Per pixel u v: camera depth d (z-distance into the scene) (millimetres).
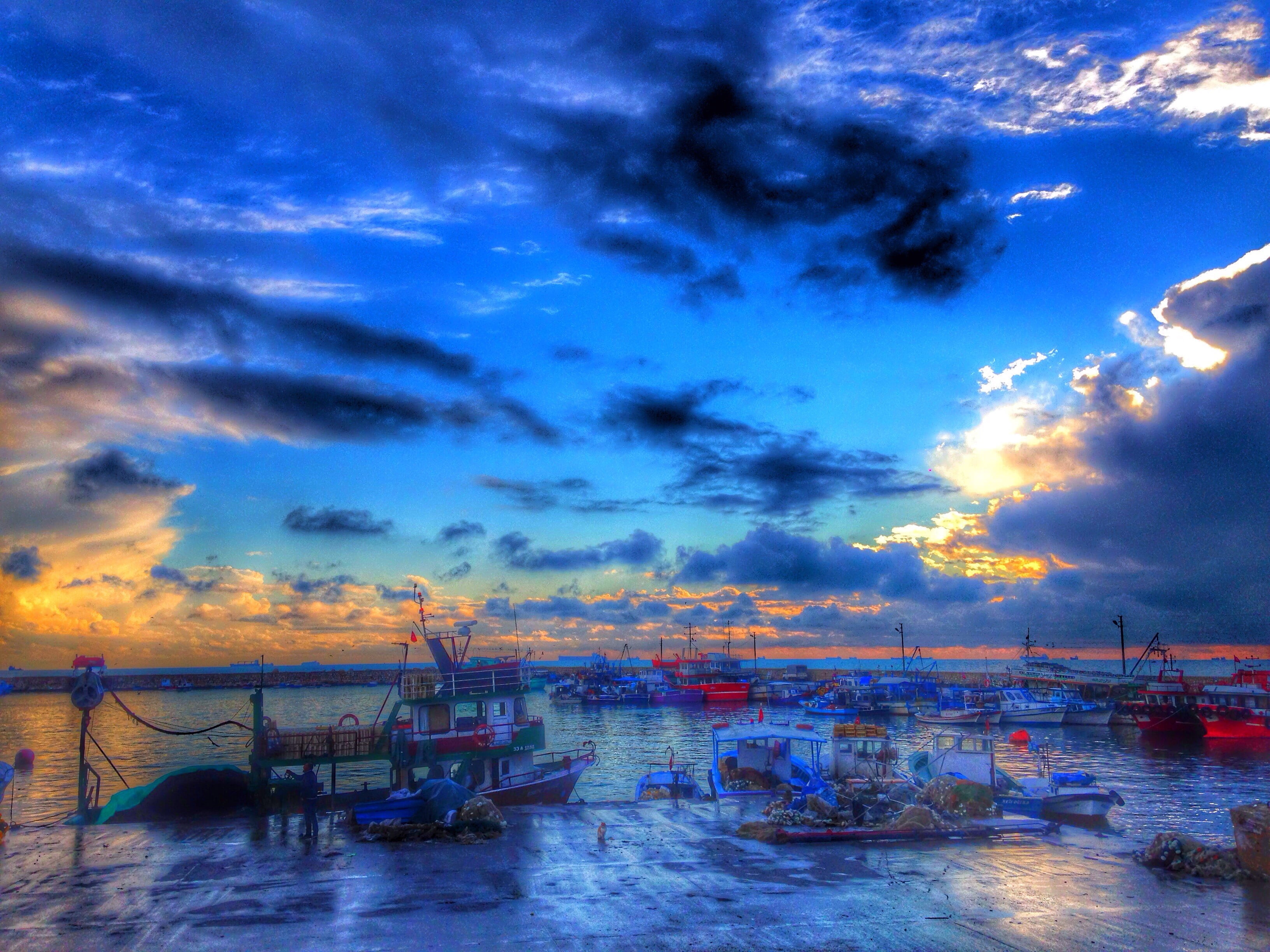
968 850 23938
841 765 36000
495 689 35688
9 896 19484
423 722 34781
